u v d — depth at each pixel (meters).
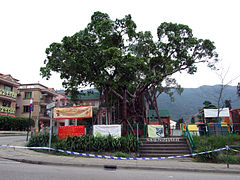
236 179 7.15
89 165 9.11
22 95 39.56
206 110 21.20
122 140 13.09
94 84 18.77
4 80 32.84
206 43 17.95
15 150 12.30
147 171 8.50
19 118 31.47
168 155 12.57
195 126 23.08
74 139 13.15
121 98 20.38
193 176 7.58
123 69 14.91
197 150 12.05
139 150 13.11
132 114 21.41
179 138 14.57
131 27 16.48
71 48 15.59
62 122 43.00
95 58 15.73
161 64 19.52
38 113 38.28
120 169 8.83
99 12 17.31
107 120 18.44
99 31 16.48
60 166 8.92
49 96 42.69
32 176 6.50
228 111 20.66
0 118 27.64
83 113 15.90
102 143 12.85
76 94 20.27
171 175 7.68
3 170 7.25
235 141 14.45
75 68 15.60
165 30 17.95
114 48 15.02
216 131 17.77
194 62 18.86
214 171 8.56
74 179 6.36
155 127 16.08
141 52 19.75
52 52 15.42
